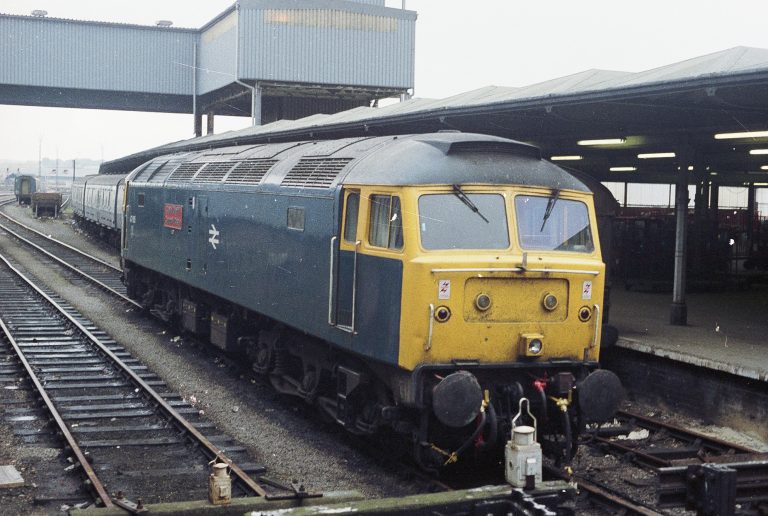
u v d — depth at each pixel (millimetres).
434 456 9336
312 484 9461
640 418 12227
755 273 26219
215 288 14562
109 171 54000
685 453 10883
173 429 11367
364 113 19422
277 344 12953
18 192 76000
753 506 7789
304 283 11188
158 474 9562
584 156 21000
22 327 18516
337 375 10758
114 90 50062
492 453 10297
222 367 15477
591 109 13516
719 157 21094
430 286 8969
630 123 15172
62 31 49188
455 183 9344
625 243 23719
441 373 9219
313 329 10922
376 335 9523
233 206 13789
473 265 9078
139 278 21422
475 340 9172
